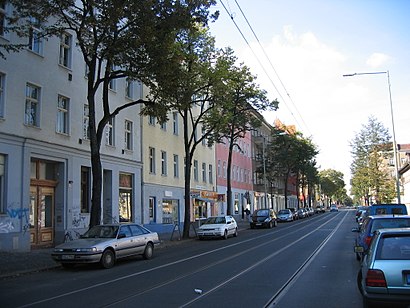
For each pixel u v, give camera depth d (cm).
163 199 3262
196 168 4053
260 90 3438
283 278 1052
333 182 14250
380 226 1086
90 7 1630
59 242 2091
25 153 1848
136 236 1566
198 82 2534
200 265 1350
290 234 2817
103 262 1361
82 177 2322
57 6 1664
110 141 2602
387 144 5325
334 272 1141
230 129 3634
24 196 1825
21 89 1856
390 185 5153
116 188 2598
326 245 1934
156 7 1605
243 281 1016
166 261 1512
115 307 760
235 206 5312
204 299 816
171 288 943
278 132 5922
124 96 2752
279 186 8206
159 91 1873
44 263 1448
